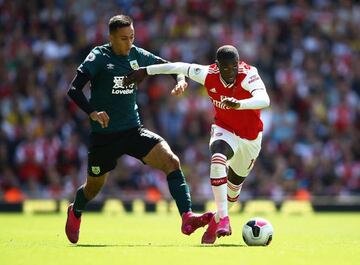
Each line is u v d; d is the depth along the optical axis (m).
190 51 93.06
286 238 39.31
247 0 99.81
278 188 80.31
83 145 83.94
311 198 79.94
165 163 33.94
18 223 54.91
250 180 80.81
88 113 32.88
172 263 25.50
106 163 34.53
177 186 33.75
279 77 91.75
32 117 86.44
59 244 33.75
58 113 86.62
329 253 29.20
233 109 32.91
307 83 91.81
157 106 87.94
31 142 82.56
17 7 97.69
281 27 97.62
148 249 29.75
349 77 93.94
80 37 94.44
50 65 91.69
